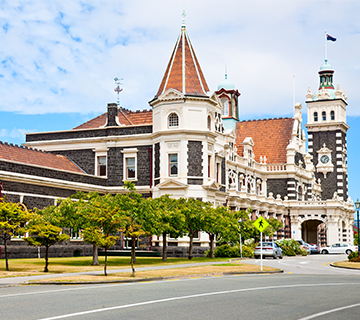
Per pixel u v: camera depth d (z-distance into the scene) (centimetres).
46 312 1688
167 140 5853
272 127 9556
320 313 1712
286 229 8850
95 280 2714
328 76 11138
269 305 1883
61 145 6481
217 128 6512
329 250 8062
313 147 10894
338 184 10681
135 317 1600
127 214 3956
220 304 1891
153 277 2944
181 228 4625
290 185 8969
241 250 5316
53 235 3381
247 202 7625
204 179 5831
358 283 2770
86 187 5762
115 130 6269
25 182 4878
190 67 6000
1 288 2464
